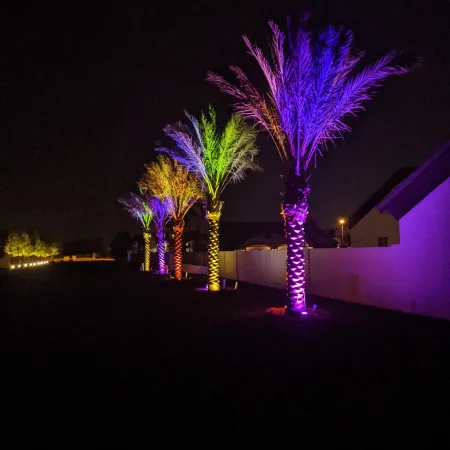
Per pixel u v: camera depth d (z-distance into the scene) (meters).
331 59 11.60
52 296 20.78
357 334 9.91
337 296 17.50
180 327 11.45
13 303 17.86
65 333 10.91
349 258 16.67
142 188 35.41
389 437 4.43
